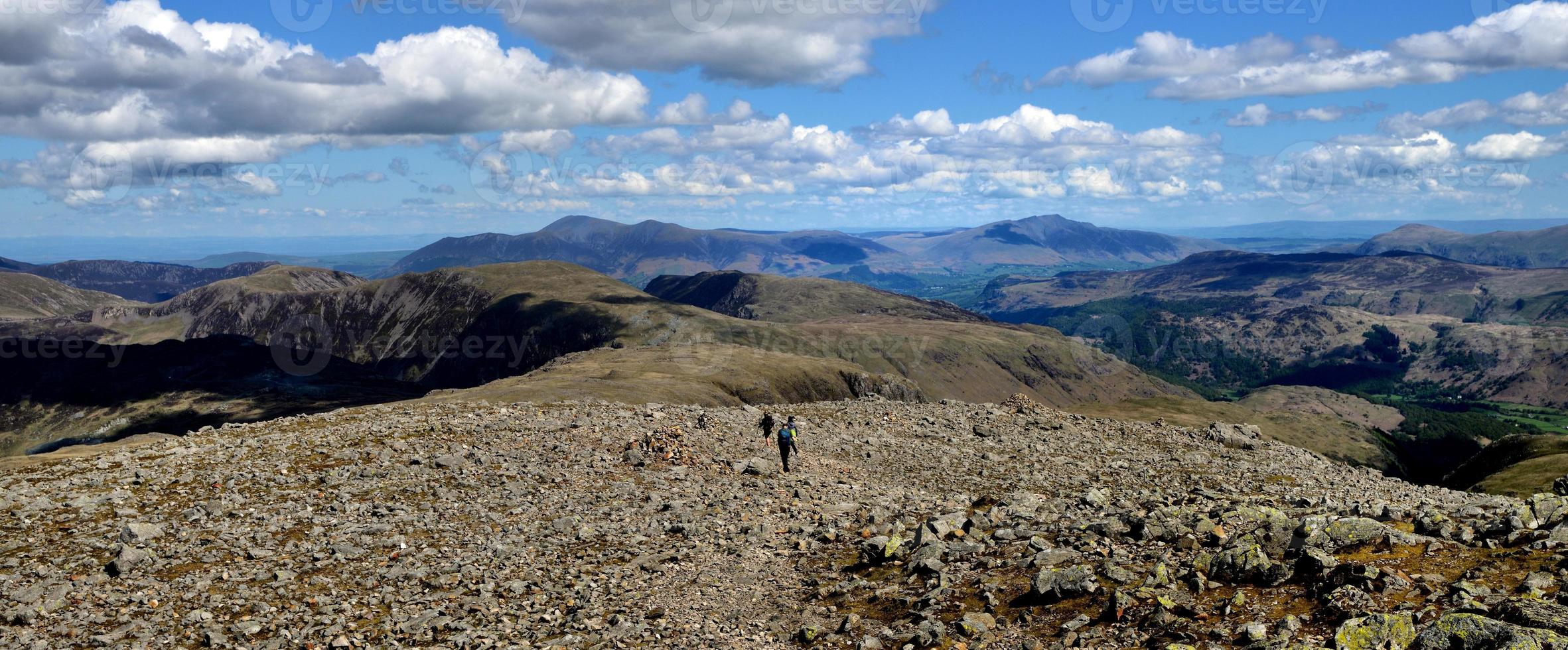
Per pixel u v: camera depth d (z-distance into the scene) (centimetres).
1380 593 1254
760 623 1650
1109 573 1557
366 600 1823
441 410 4416
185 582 1873
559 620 1703
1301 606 1290
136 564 1958
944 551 1908
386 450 3183
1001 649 1346
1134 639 1285
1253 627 1205
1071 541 1883
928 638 1396
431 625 1670
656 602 1781
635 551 2205
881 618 1591
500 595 1864
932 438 4503
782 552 2180
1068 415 5722
